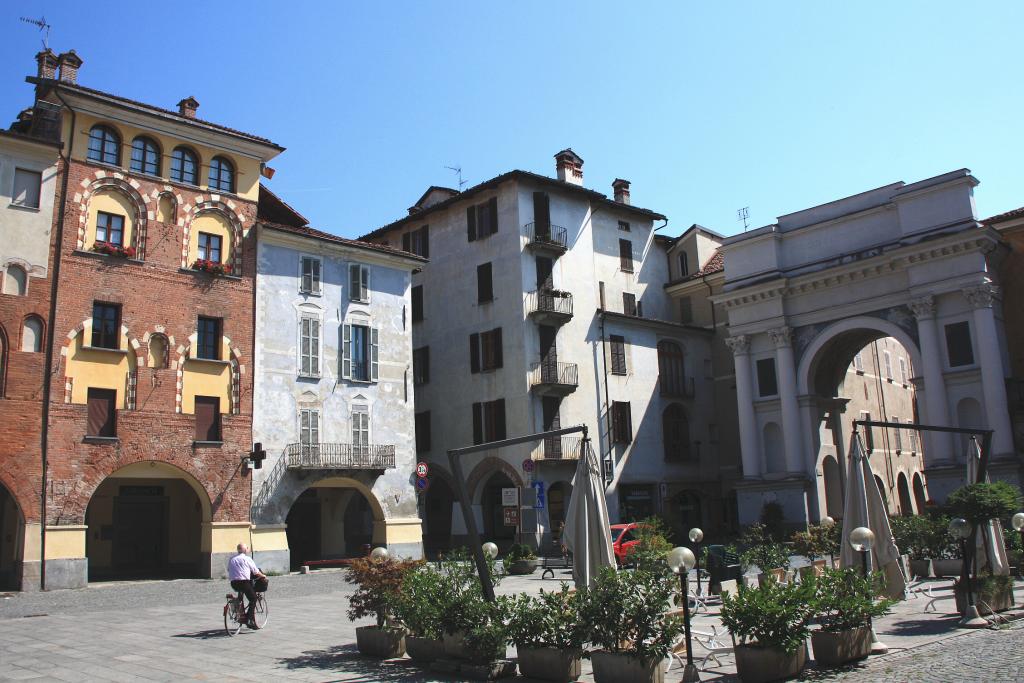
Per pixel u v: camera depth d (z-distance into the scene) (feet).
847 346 140.36
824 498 134.41
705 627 51.78
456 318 146.10
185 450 97.81
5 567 93.97
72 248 93.45
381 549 49.21
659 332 156.97
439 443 144.66
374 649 46.14
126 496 105.91
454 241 149.38
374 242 165.99
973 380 114.73
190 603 74.38
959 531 52.75
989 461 110.32
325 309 114.83
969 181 117.60
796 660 38.88
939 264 119.14
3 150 90.02
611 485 140.36
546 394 134.21
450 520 143.23
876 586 44.96
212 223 106.32
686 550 39.27
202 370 101.55
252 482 102.83
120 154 99.35
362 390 116.26
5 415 85.71
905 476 180.86
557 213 146.00
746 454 139.64
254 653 47.47
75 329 92.12
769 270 139.33
